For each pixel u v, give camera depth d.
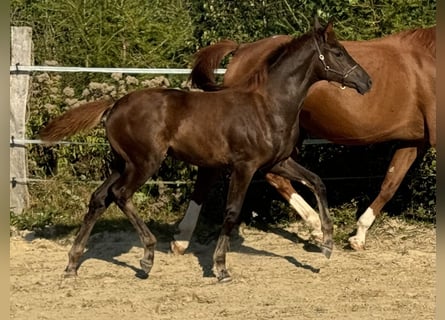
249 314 7.07
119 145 8.08
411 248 9.45
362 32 10.79
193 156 8.09
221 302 7.43
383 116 9.13
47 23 12.34
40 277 8.23
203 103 8.04
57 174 10.63
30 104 10.66
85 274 8.38
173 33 12.26
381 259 8.99
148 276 8.31
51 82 10.70
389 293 7.73
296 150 9.75
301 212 9.28
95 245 9.49
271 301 7.46
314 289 7.86
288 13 11.57
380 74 9.09
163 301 7.45
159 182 10.47
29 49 10.40
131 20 12.12
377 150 10.62
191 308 7.24
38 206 10.41
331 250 8.32
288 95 8.02
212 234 9.90
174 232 9.55
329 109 9.11
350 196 10.70
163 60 12.03
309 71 8.11
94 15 12.18
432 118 9.09
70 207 10.45
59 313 7.09
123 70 10.23
